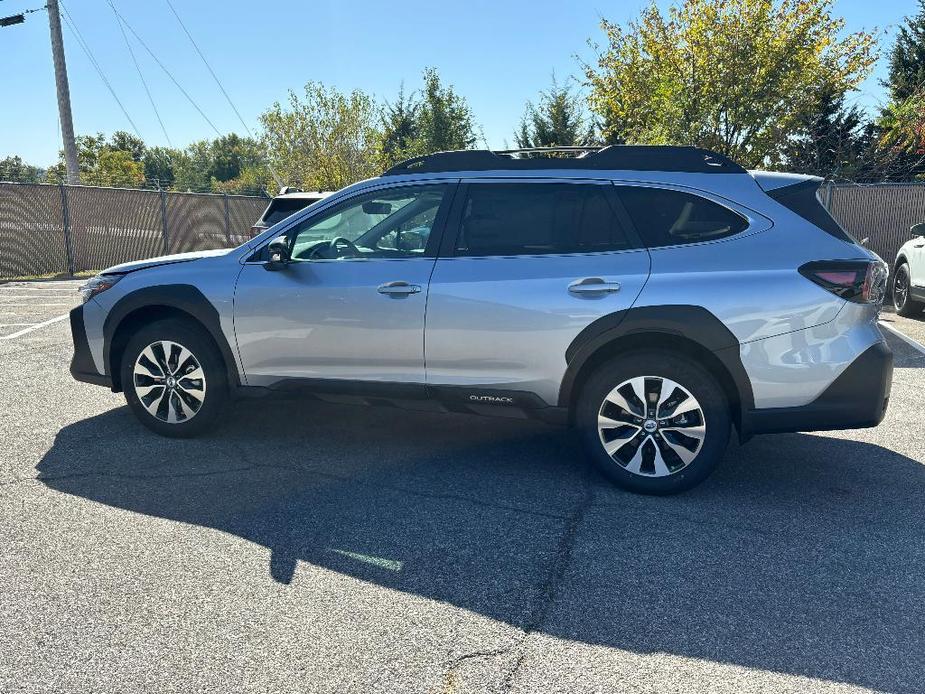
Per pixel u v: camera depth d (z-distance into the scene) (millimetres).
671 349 4297
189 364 5191
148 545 3676
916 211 14398
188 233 21031
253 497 4297
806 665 2793
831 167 24531
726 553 3680
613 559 3609
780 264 4121
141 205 19438
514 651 2861
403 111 36562
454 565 3531
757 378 4121
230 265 5086
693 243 4277
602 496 4375
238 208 22875
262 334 4945
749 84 19031
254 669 2725
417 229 4719
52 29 21688
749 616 3123
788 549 3729
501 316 4422
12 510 4055
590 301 4281
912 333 10102
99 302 5324
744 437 4312
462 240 4613
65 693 2584
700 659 2824
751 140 19516
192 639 2900
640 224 4371
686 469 4289
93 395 6438
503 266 4484
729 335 4109
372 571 3463
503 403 4543
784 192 4289
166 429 5305
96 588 3260
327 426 5668
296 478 4602
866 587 3367
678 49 19703
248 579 3365
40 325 10172
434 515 4086
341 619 3061
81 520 3943
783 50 18766
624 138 22406
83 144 68250
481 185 4656
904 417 6102
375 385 4762
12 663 2738
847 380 4070
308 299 4805
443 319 4527
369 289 4668
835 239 4160
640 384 4293
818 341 4070
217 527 3895
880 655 2861
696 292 4148
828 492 4484
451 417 5930
